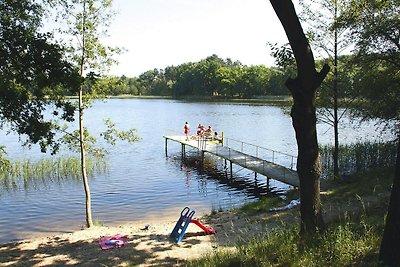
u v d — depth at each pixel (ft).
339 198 48.55
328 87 63.21
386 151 75.82
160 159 111.34
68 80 37.22
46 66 36.32
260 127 179.22
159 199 70.28
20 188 76.43
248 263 23.72
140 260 33.99
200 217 54.08
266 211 50.37
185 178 87.97
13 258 37.19
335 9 59.77
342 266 19.95
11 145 132.98
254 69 405.18
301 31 25.14
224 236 39.65
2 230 54.34
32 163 96.48
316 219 26.55
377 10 59.26
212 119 214.07
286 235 26.30
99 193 73.72
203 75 435.12
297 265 21.12
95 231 48.14
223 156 93.71
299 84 25.84
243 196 72.74
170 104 360.69
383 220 29.60
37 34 36.94
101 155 54.80
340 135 142.72
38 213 61.82
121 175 88.94
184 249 36.35
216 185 81.71
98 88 50.14
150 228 48.73
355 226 28.22
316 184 26.63
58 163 93.09
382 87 62.23
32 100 38.40
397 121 70.95
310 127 26.25
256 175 86.69
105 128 176.76
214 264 25.82
